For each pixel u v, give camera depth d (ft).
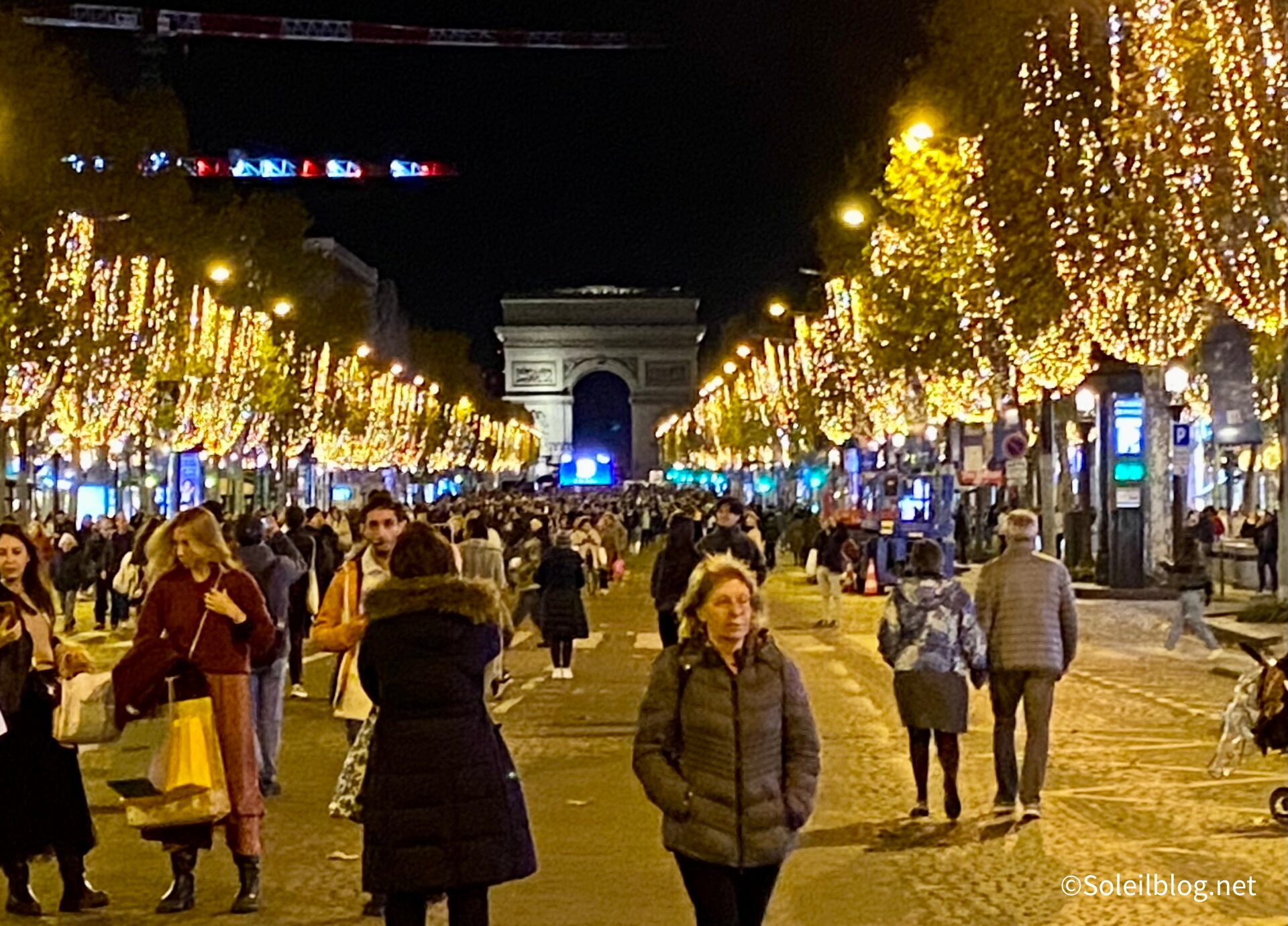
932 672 51.57
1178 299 130.82
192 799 40.86
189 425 211.82
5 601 41.75
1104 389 148.25
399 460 391.04
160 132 184.34
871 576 171.94
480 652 33.24
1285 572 116.78
